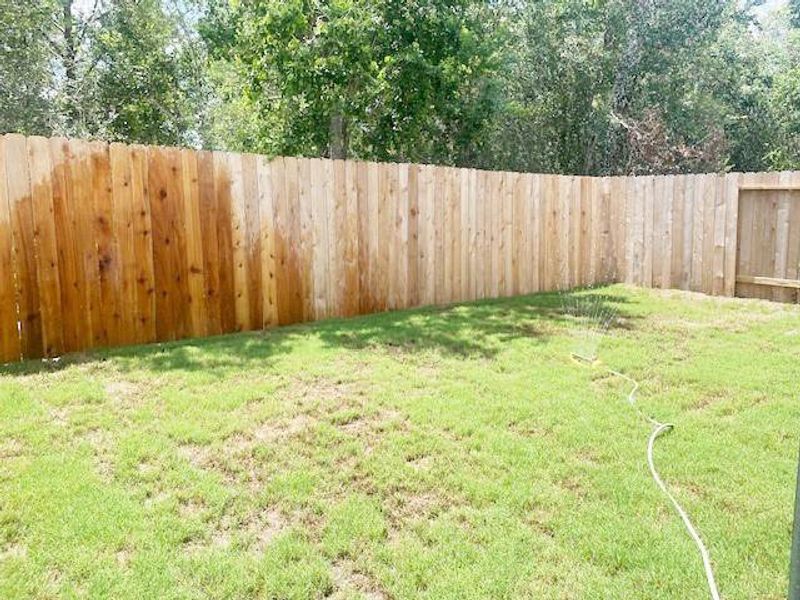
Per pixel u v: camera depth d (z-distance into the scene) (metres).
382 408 3.16
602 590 1.73
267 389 3.43
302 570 1.82
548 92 13.75
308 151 8.58
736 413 3.10
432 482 2.36
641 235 7.62
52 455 2.55
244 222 4.97
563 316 5.64
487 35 10.25
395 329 5.03
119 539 1.96
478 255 6.66
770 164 16.36
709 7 14.52
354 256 5.67
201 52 12.06
